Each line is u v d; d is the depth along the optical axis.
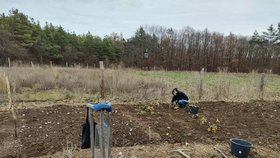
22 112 7.66
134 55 57.88
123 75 15.22
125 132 6.11
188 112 8.53
